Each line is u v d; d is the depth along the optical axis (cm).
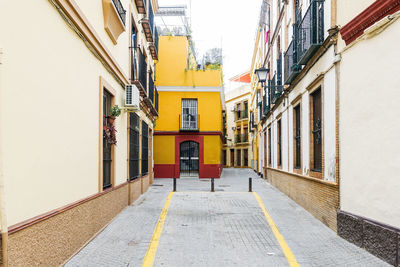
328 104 636
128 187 859
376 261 422
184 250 485
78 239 450
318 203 694
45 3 352
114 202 684
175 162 1894
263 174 1867
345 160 544
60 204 390
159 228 615
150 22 1159
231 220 695
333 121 605
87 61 504
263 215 748
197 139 1909
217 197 1030
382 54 439
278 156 1312
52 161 367
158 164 1889
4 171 270
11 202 279
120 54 756
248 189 1277
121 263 419
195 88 1919
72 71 438
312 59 747
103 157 628
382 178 434
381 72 441
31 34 319
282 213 772
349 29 515
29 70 314
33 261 313
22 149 299
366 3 487
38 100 333
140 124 1084
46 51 354
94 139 541
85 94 495
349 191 528
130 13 871
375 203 450
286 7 1165
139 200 959
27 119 309
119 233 565
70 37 430
